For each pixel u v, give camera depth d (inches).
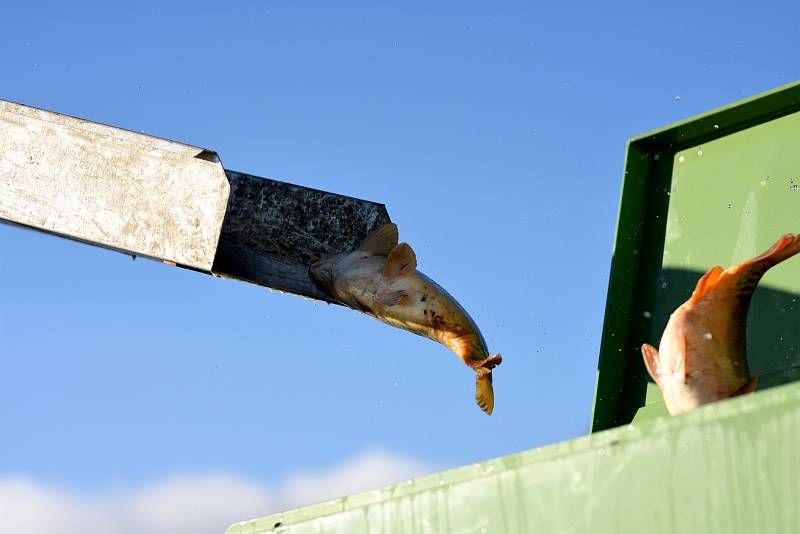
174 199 271.0
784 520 110.9
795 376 230.2
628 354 273.7
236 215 310.5
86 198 280.5
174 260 269.7
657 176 284.2
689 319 192.5
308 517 163.9
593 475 129.6
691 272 266.7
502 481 139.3
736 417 117.2
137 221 274.5
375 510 155.1
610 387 270.7
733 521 115.3
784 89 252.5
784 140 256.1
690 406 186.7
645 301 275.9
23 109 291.7
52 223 283.3
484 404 287.7
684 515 119.6
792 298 238.7
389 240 303.4
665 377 193.0
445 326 287.9
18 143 290.2
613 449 128.3
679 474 121.2
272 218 312.7
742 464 115.5
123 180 277.4
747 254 254.1
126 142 278.2
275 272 306.8
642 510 123.7
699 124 271.7
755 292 245.8
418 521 148.0
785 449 112.0
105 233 277.4
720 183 267.6
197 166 269.3
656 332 270.2
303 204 316.5
